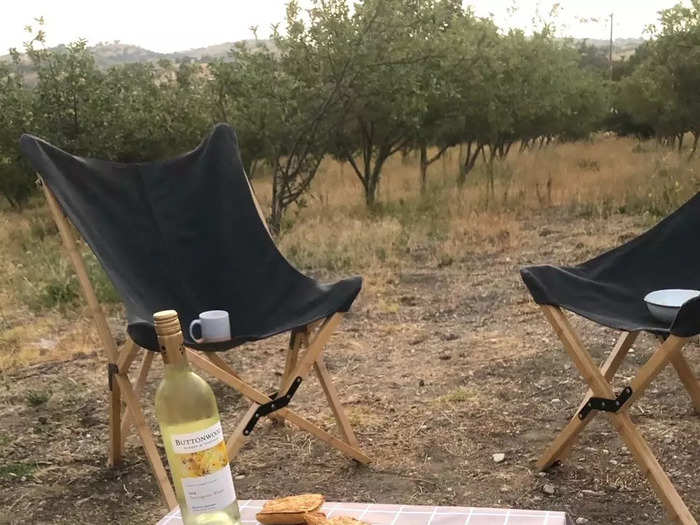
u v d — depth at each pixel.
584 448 3.05
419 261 7.12
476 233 8.01
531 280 2.59
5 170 11.58
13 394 4.10
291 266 3.17
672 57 11.83
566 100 15.56
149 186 3.24
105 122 9.80
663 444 3.02
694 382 2.93
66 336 5.18
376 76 8.79
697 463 2.84
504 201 10.34
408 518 1.27
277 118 8.58
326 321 2.87
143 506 2.86
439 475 2.93
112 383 2.91
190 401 1.10
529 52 12.25
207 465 1.10
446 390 3.80
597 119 18.50
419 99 9.33
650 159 14.01
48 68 9.67
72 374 4.40
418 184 13.80
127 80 10.64
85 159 3.11
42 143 2.89
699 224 2.97
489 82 10.97
